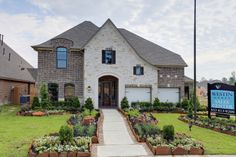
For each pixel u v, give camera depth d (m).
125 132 17.08
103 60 30.67
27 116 24.64
